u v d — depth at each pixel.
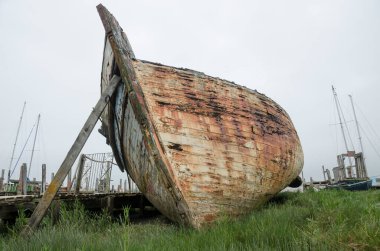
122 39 6.15
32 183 21.58
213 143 5.88
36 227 5.56
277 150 7.34
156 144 5.36
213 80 6.47
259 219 5.07
